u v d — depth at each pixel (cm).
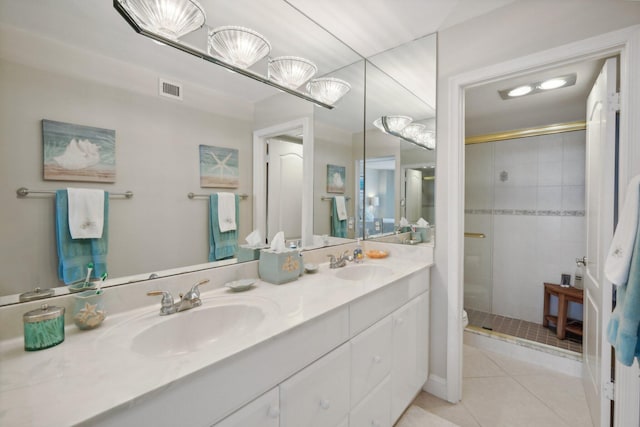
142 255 111
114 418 55
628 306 93
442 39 176
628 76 122
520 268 290
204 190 131
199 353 74
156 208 115
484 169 308
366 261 195
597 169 152
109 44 101
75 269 95
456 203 175
